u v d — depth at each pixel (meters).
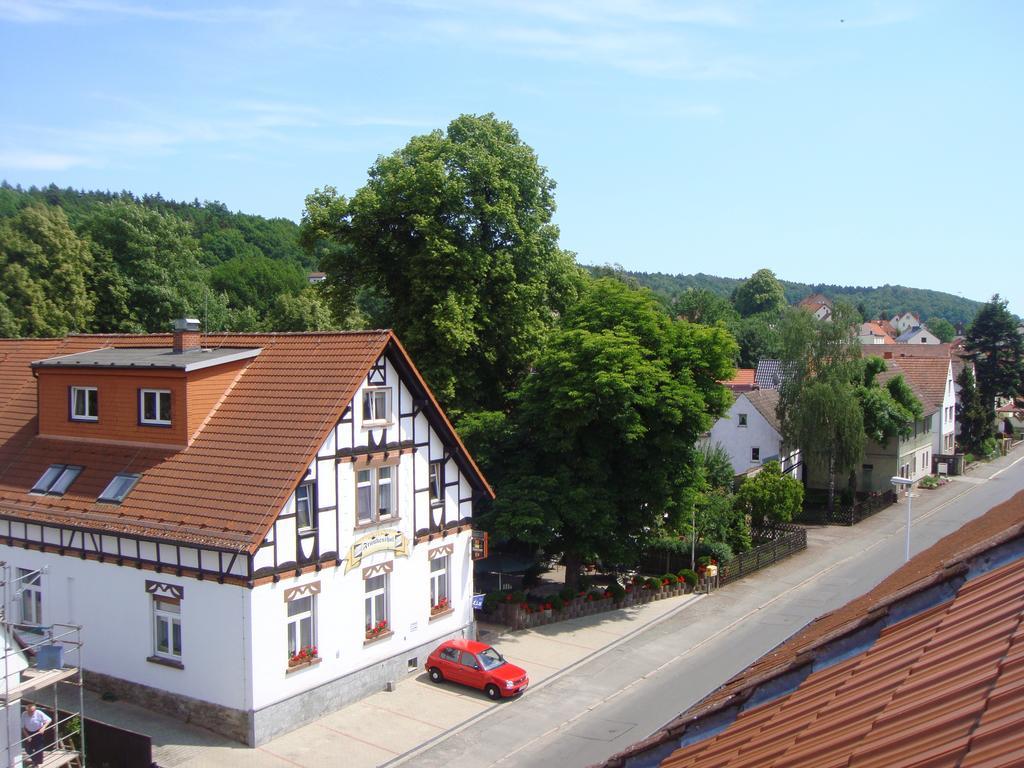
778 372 58.28
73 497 24.73
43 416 27.75
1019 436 95.00
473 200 35.91
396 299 37.38
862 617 8.20
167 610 22.95
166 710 22.77
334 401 23.78
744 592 38.00
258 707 21.53
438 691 25.66
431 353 35.66
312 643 23.34
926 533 49.69
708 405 32.94
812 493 57.00
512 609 31.94
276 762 20.70
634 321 33.12
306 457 22.50
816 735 5.96
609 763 8.85
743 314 140.00
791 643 11.46
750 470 53.38
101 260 60.69
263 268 113.56
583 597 34.03
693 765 6.85
